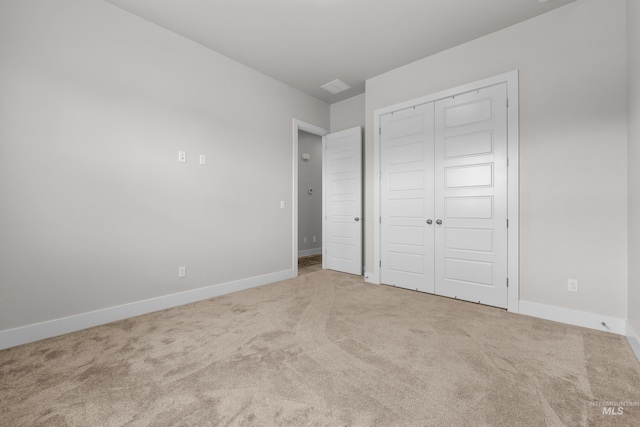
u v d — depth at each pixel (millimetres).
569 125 2395
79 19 2277
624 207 2166
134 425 1243
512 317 2520
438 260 3195
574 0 2363
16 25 2006
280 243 3924
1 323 1950
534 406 1359
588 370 1665
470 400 1405
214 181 3182
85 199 2303
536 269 2551
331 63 3441
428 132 3268
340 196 4473
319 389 1495
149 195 2674
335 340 2064
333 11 2529
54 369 1685
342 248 4449
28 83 2049
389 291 3369
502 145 2744
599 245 2266
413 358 1811
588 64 2316
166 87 2795
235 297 3135
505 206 2723
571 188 2385
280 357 1823
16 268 2008
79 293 2277
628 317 2117
